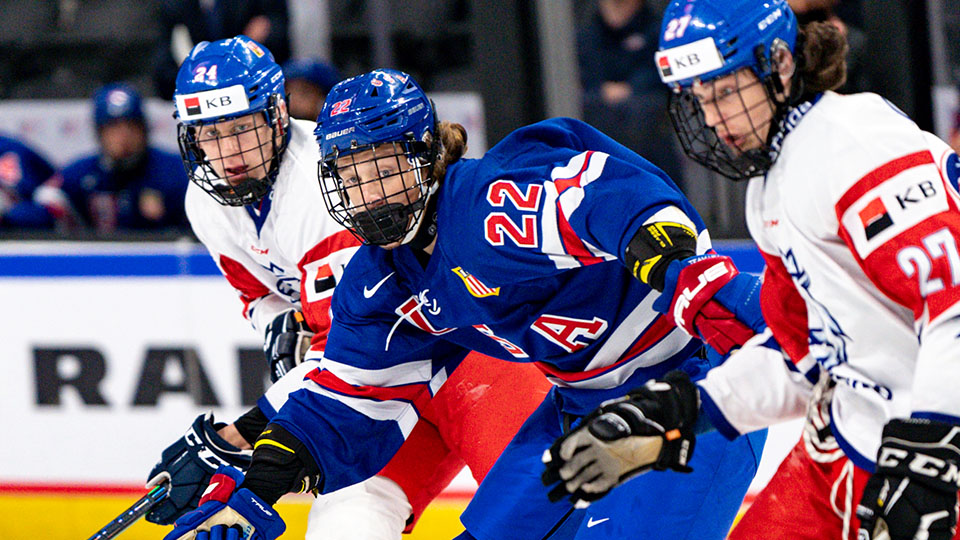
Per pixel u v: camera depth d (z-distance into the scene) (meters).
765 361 7.18
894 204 6.13
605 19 15.02
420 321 8.93
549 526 9.38
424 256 8.55
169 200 16.16
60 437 15.07
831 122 6.40
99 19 17.89
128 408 14.91
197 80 10.02
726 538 9.16
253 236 10.80
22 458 15.16
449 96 16.08
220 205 10.81
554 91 15.25
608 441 6.70
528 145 8.26
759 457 9.15
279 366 11.01
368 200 8.16
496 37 15.35
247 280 11.57
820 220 6.38
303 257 10.37
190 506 10.09
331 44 16.38
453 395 10.30
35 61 17.58
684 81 6.88
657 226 7.59
